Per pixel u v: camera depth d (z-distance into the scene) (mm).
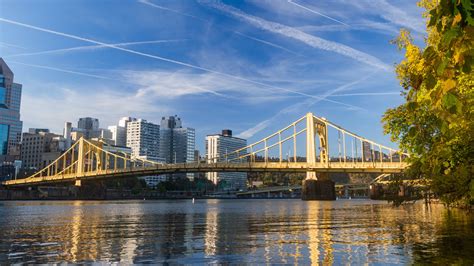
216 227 36156
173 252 20156
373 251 19203
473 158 13750
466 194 21531
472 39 3365
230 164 144875
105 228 35312
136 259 18094
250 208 90688
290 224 39188
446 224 32531
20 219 48750
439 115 3779
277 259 17688
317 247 21312
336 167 133875
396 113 19547
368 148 137750
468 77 11602
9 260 17953
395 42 14625
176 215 58875
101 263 17203
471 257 16297
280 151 149750
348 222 40500
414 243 21453
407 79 16000
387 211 62719
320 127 159000
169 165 153625
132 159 176375
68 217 53219
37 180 187375
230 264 16641
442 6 3422
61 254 19594
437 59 3633
